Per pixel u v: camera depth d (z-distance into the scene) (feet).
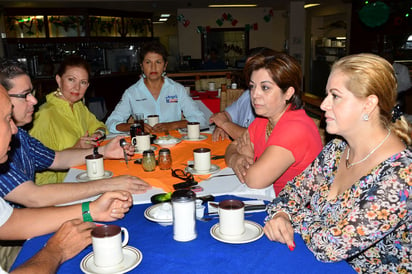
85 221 4.13
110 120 10.43
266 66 5.54
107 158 6.94
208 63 33.47
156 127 9.50
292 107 5.79
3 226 3.99
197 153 5.93
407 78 16.89
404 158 3.64
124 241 3.59
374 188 3.61
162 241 3.75
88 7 30.71
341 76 3.80
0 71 5.59
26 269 3.10
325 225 3.83
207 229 4.01
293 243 3.62
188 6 33.40
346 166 4.27
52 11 28.71
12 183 4.79
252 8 36.76
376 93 3.68
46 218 4.11
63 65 8.43
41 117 7.95
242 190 5.23
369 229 3.50
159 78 10.80
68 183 5.09
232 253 3.49
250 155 6.69
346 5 33.14
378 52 26.45
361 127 3.85
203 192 5.15
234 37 37.96
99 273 3.15
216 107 14.73
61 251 3.44
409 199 3.51
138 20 32.50
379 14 24.71
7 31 28.76
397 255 3.82
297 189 4.77
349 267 3.31
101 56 30.94
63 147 8.19
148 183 5.48
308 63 40.86
